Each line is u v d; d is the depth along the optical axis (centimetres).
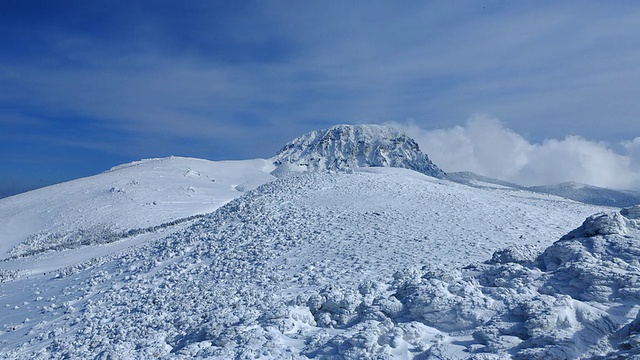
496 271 1408
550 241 2988
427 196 4219
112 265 3606
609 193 13550
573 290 1198
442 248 2766
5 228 6900
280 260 2833
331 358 1039
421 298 1198
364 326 1150
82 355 1802
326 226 3397
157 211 7006
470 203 4025
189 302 2306
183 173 9675
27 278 4028
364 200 4034
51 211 7450
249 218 3834
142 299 2603
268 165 14325
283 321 1254
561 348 932
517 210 3931
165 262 3300
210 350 1159
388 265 2470
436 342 1064
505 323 1077
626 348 914
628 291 1106
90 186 8650
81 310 2639
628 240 1324
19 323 2619
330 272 2456
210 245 3403
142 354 1345
